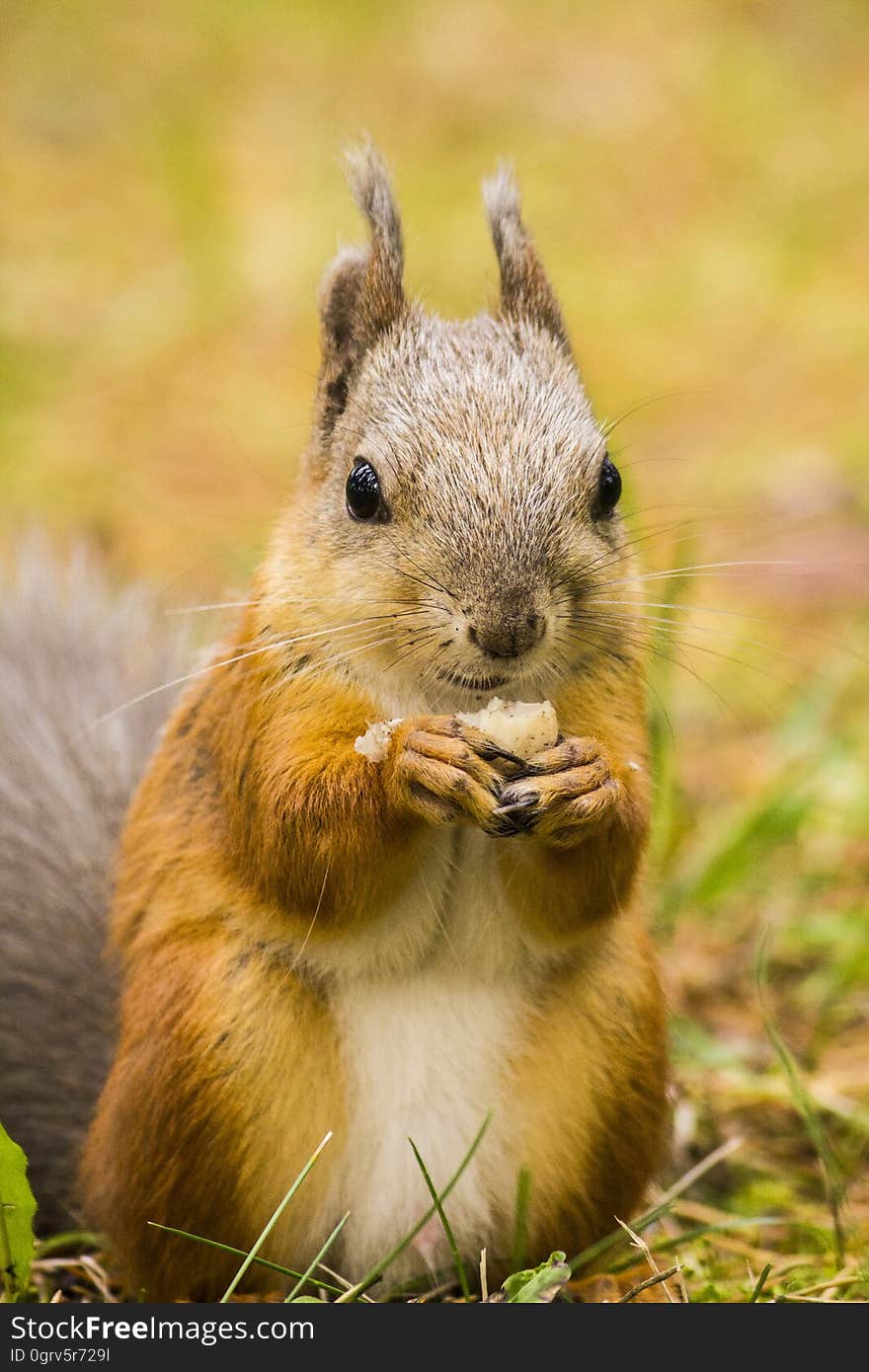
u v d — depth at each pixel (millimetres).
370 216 9477
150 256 26141
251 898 8594
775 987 12969
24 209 27328
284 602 8719
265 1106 8656
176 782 9258
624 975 9141
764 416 22234
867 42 32938
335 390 9445
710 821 14578
